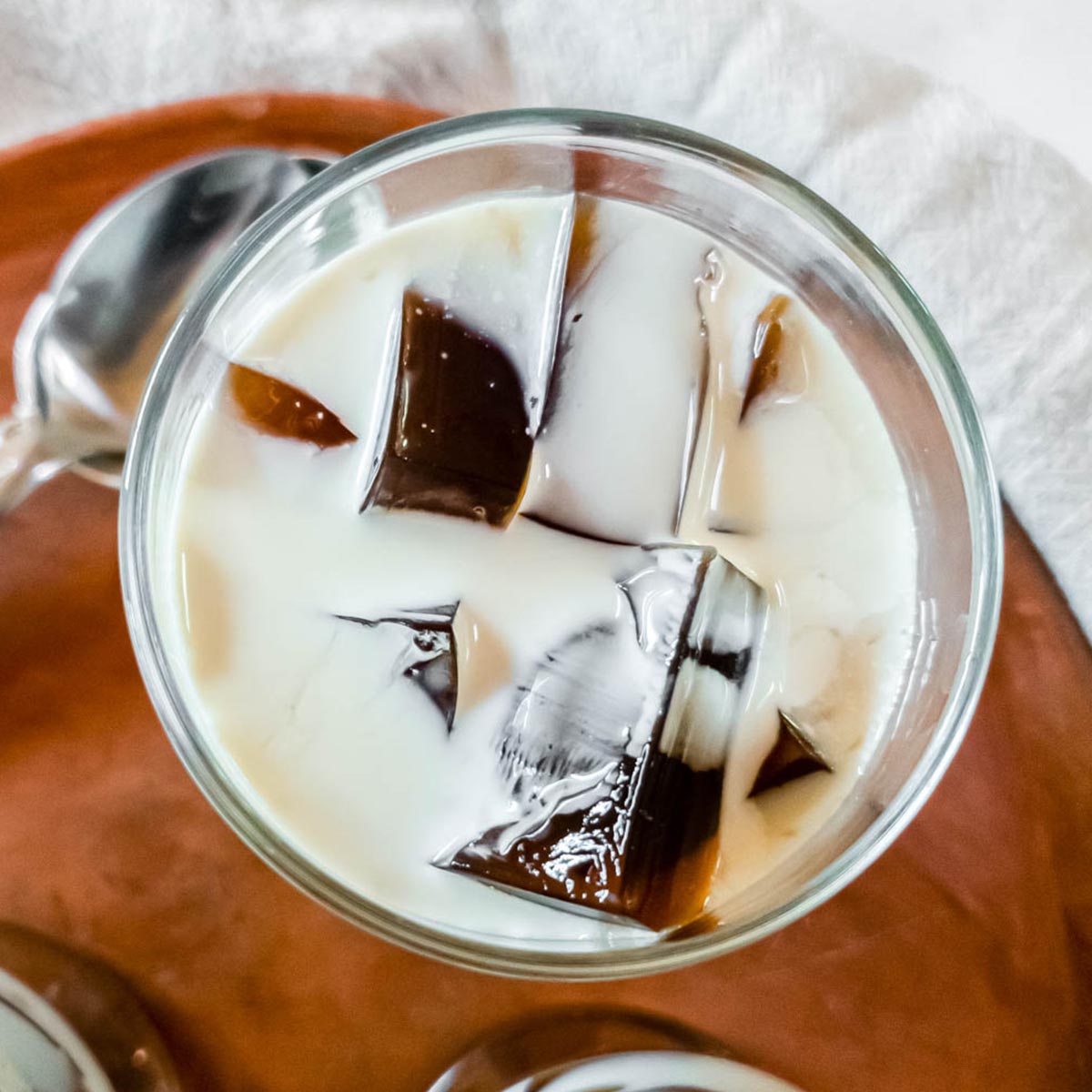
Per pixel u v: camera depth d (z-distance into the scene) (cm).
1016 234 28
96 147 27
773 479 25
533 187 25
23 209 27
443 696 24
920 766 24
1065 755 27
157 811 26
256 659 24
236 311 24
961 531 25
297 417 24
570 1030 26
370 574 24
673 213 25
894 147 28
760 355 25
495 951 24
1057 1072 26
